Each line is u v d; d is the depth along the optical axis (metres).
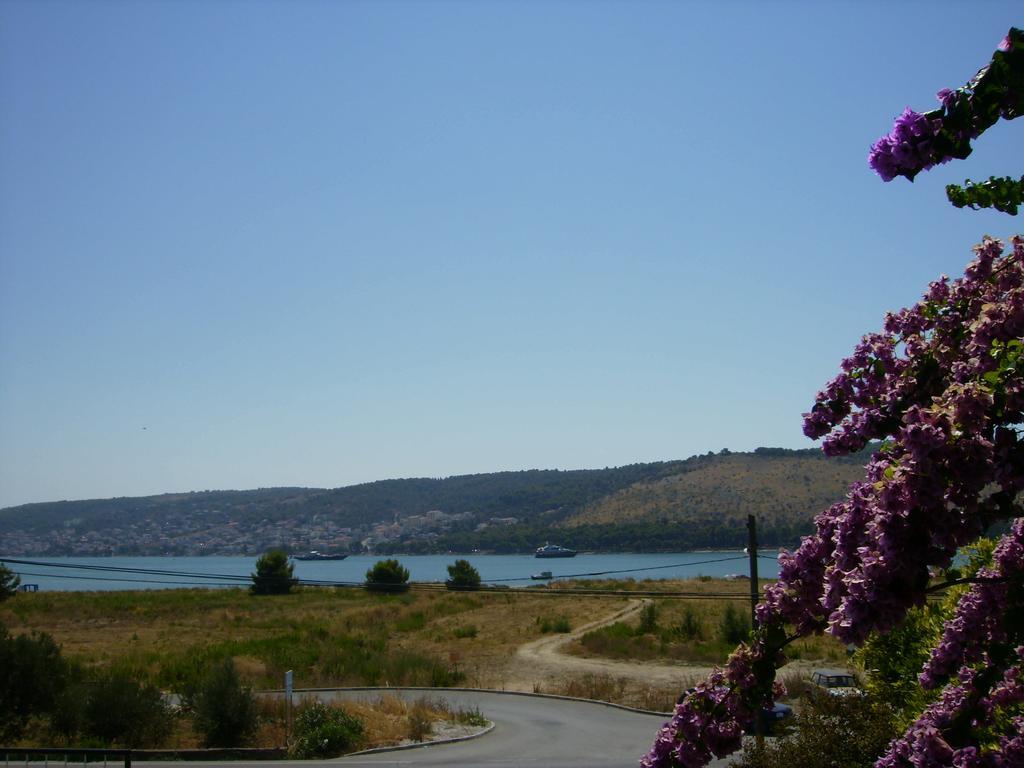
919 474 3.75
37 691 25.78
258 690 36.88
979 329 4.48
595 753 24.91
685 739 5.19
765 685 5.12
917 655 10.70
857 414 5.54
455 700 35.84
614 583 82.88
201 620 64.62
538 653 48.97
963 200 4.57
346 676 40.84
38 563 27.25
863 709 12.28
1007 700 5.17
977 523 3.80
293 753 24.77
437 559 180.00
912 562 3.80
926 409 3.86
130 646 49.59
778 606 5.15
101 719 25.73
